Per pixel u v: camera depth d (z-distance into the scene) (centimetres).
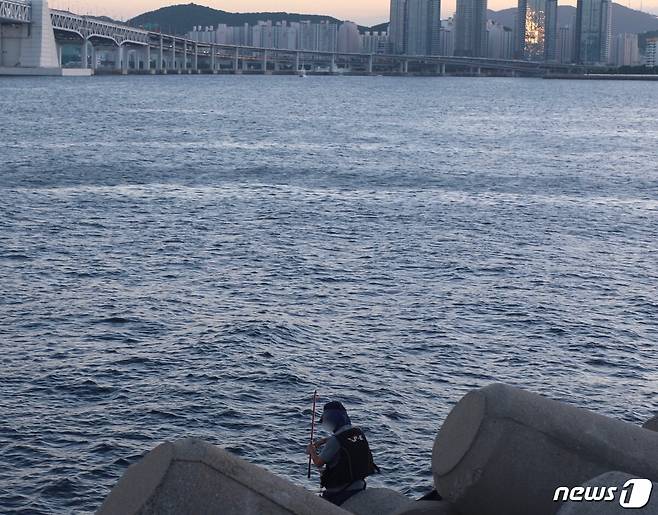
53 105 19550
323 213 5812
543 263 4331
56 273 3916
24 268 4000
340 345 2906
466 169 8731
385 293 3653
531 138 12988
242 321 3145
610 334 3105
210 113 17712
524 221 5628
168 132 12725
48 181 7219
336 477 884
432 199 6588
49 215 5497
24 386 2462
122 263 4162
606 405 2447
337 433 893
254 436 2158
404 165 8988
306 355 2783
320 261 4288
